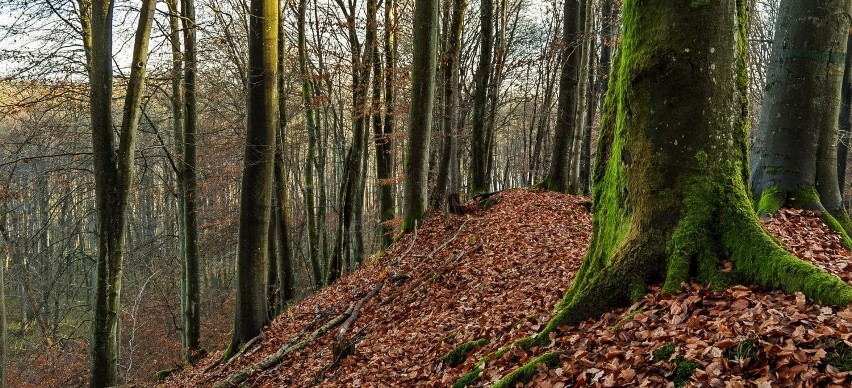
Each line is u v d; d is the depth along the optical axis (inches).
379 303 441.7
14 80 462.0
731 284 180.4
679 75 203.2
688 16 202.4
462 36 1006.4
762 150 343.0
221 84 666.2
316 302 532.4
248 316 465.7
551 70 1160.8
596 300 205.0
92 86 387.2
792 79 328.8
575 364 177.3
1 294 287.3
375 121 718.5
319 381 329.1
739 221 191.3
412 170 589.6
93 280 910.4
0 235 581.9
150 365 816.9
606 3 807.1
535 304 289.3
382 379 278.8
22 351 842.2
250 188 450.3
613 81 248.2
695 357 150.9
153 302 906.7
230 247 1066.1
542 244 439.8
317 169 852.0
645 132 211.3
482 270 414.0
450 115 674.8
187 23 525.7
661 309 182.5
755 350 142.9
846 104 456.1
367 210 1542.8
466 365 233.6
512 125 1710.1
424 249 527.5
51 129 499.5
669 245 198.2
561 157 702.5
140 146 559.2
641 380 154.9
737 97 209.9
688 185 201.3
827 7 320.5
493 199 644.7
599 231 243.0
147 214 1159.6
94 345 395.9
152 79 506.6
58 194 598.2
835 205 323.3
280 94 642.8
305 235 1152.2
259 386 372.2
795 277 164.6
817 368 130.9
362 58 701.3
